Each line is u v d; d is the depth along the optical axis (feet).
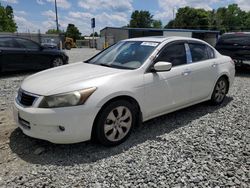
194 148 12.98
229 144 13.51
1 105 19.81
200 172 10.97
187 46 17.02
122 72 13.52
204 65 17.65
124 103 13.08
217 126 15.81
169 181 10.37
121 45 16.94
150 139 13.92
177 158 12.01
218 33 152.25
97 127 12.35
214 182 10.36
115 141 13.02
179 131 14.99
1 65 31.76
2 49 31.55
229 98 22.02
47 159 11.90
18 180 10.39
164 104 15.14
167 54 15.53
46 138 11.85
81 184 10.15
